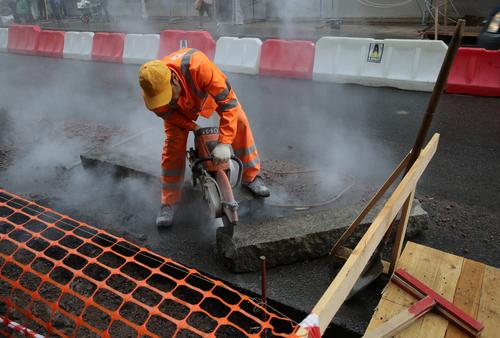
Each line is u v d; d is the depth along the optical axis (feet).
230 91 9.59
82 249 11.28
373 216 10.62
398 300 8.66
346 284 5.80
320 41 26.48
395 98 23.16
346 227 10.28
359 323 8.70
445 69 7.27
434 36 32.76
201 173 10.32
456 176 14.94
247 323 9.45
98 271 10.60
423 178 14.93
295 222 10.50
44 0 63.21
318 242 10.20
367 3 42.11
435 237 11.53
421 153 8.54
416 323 8.05
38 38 39.14
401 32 36.47
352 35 37.14
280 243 9.90
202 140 10.27
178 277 10.34
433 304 8.26
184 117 10.30
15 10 63.72
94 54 35.60
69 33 37.04
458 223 12.17
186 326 6.64
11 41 40.93
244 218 11.62
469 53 22.65
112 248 11.22
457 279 9.11
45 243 11.50
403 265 9.57
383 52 24.82
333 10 43.91
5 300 8.57
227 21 48.11
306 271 10.08
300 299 9.25
